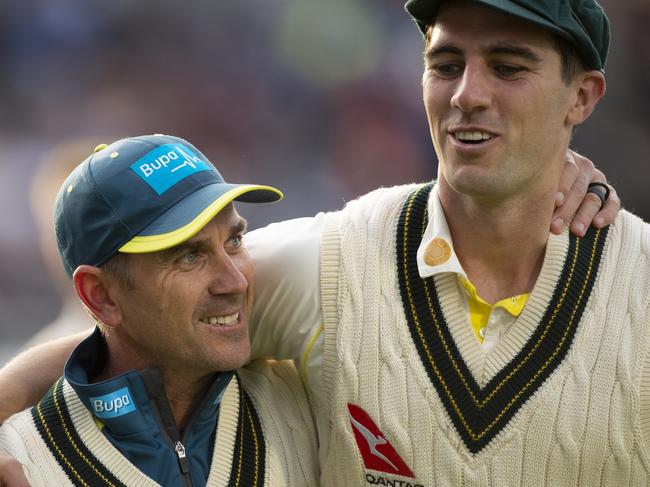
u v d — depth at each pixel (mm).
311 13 40250
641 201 37156
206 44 40375
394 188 10375
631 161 37250
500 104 8891
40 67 39562
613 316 9250
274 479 9414
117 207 8727
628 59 38312
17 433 8828
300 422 9891
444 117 9164
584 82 9469
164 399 8930
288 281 9742
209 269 8883
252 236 10172
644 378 9086
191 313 8789
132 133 39062
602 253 9539
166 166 8898
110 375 9289
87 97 39375
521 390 9234
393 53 40062
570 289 9344
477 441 9242
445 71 9188
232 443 9297
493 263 9539
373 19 40125
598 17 9148
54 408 8961
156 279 8711
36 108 38812
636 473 9258
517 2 8656
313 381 9789
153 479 8836
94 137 38781
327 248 9750
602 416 9117
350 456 9633
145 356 9047
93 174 8867
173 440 8992
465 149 8969
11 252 33812
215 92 40062
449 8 9000
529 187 9227
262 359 10219
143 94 39625
